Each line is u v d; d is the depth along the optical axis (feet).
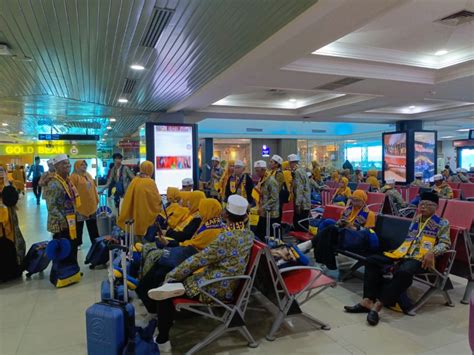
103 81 21.03
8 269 14.29
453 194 25.22
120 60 16.79
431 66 22.86
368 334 9.80
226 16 11.96
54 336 9.91
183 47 15.05
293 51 16.34
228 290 8.96
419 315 11.02
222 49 15.31
